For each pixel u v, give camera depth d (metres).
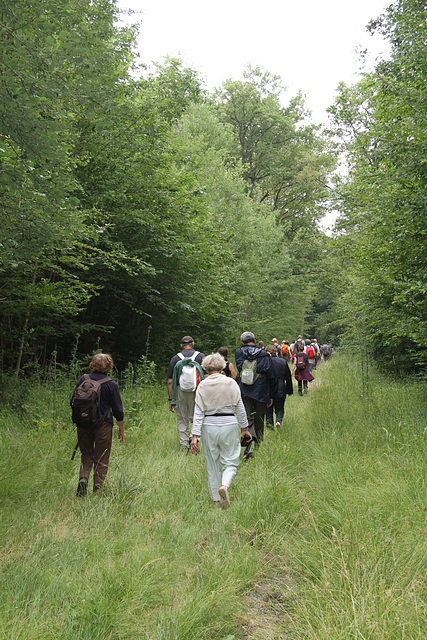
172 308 12.88
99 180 10.85
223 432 4.53
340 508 3.89
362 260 9.37
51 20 3.73
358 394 9.38
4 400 7.47
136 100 11.66
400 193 7.16
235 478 5.22
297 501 4.37
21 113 3.75
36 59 3.68
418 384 10.05
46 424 6.39
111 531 3.78
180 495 4.59
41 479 4.80
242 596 2.95
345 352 21.34
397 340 11.19
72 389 8.16
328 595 2.69
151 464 5.54
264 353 6.56
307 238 35.41
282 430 7.52
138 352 13.59
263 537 3.72
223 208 22.09
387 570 2.85
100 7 5.61
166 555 3.40
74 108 4.38
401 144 6.72
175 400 6.88
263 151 40.88
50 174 4.79
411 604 2.54
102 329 10.91
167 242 11.82
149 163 11.59
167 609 2.72
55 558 3.25
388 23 7.41
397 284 7.70
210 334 18.03
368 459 5.14
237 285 21.69
